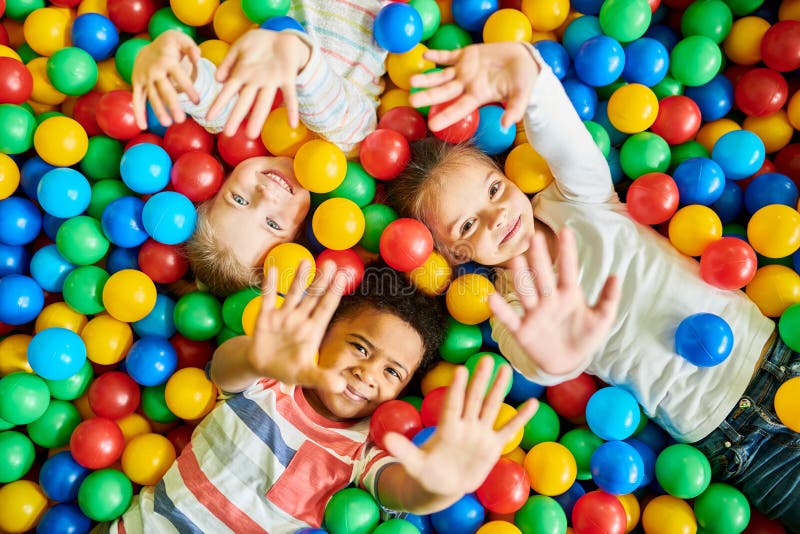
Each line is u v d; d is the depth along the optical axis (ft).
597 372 5.76
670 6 6.66
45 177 5.76
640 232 5.86
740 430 5.48
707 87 6.35
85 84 6.15
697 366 5.50
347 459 5.36
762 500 5.45
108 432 5.53
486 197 5.71
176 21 6.45
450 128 5.79
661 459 5.56
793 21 6.07
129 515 5.38
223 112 5.80
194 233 5.79
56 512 5.52
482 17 6.40
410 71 6.17
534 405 3.85
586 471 5.70
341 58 6.15
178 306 6.01
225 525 5.17
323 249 6.17
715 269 5.47
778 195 5.94
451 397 3.83
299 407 5.48
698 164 5.86
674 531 5.38
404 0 6.34
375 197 6.26
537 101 5.20
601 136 6.09
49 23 6.26
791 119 6.20
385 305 5.60
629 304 5.63
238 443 5.29
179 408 5.67
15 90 5.92
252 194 5.78
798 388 5.23
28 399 5.50
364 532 5.12
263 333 4.07
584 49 6.07
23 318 5.80
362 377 5.42
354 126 5.92
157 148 5.85
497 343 6.14
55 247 5.99
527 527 5.31
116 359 5.87
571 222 5.85
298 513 5.21
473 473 3.80
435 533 5.63
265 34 5.08
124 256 6.08
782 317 5.56
